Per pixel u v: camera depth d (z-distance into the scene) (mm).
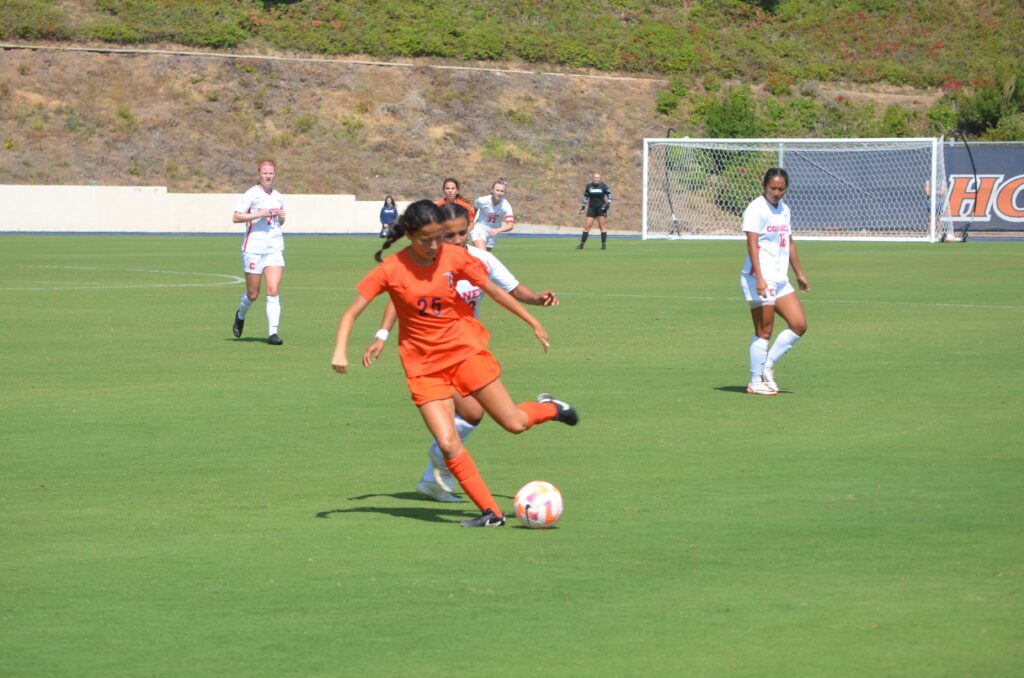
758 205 44156
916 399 43375
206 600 21438
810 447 35219
